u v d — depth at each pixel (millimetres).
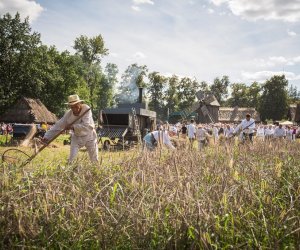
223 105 128625
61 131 6742
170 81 104250
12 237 3395
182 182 4145
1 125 39344
